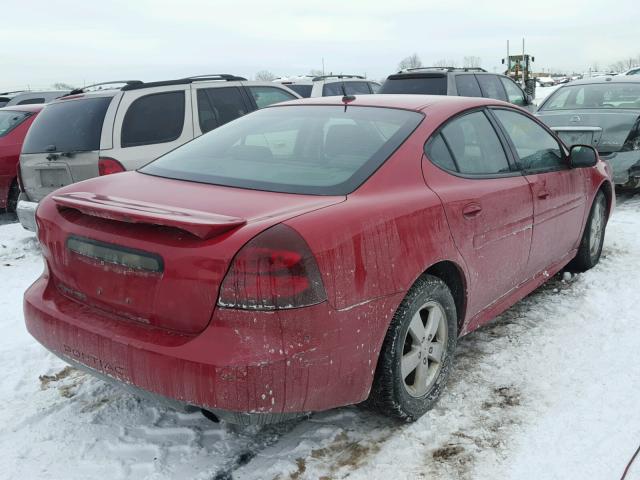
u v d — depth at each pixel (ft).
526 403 10.62
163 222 8.00
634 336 12.99
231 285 7.64
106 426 10.21
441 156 10.94
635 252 18.63
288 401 7.92
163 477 8.90
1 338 13.92
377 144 10.43
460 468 9.00
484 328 13.71
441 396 10.88
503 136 12.85
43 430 10.09
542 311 14.56
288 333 7.76
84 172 20.20
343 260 8.27
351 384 8.64
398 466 9.09
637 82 30.22
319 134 11.00
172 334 8.15
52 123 21.11
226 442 9.74
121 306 8.67
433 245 9.82
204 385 7.66
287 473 8.98
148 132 20.90
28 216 21.56
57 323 9.17
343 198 9.10
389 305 9.00
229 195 9.23
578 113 28.35
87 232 8.98
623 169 26.30
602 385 11.09
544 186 13.46
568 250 15.57
